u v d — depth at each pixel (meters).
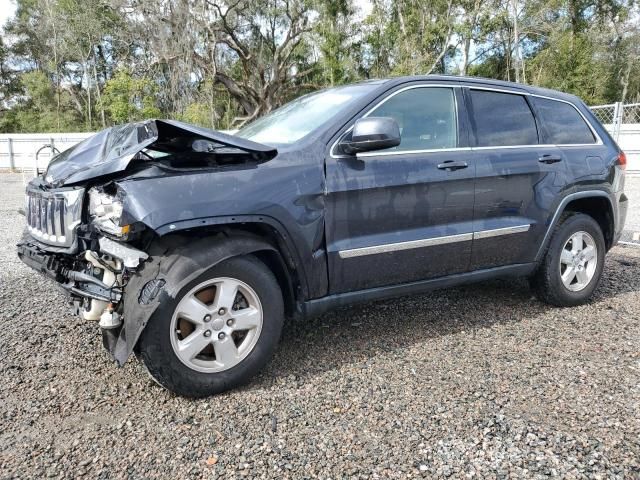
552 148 4.18
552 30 31.47
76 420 2.63
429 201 3.48
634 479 2.16
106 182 2.72
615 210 4.55
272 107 39.31
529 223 4.00
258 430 2.54
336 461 2.29
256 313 2.95
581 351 3.48
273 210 2.88
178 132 2.75
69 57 42.12
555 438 2.45
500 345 3.58
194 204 2.64
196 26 32.81
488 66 38.47
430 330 3.87
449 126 3.70
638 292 4.80
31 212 3.22
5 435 2.50
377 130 3.00
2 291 4.76
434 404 2.78
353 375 3.13
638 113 15.30
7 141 20.61
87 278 2.72
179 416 2.67
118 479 2.18
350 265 3.24
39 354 3.41
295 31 37.03
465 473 2.21
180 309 2.70
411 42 30.47
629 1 34.66
